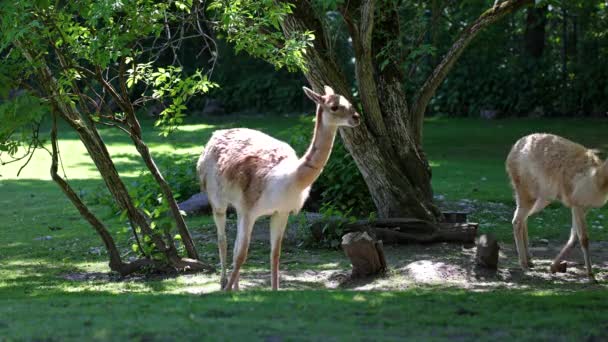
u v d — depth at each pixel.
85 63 13.35
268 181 8.34
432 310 6.75
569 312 6.77
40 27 8.85
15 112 9.01
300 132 16.30
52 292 8.98
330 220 12.08
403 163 12.85
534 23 33.59
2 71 9.27
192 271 10.32
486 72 34.88
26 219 14.84
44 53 9.51
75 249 12.17
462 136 28.02
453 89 35.25
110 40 9.19
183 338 5.65
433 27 15.62
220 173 8.91
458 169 20.59
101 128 31.44
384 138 12.70
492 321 6.37
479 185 17.95
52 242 12.76
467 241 11.98
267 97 37.38
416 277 9.56
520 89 34.19
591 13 31.31
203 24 26.53
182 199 15.77
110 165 10.28
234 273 8.68
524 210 10.34
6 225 14.27
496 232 13.10
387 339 5.65
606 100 32.66
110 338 5.68
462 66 35.28
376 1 12.24
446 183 18.28
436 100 35.56
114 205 12.14
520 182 10.32
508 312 6.77
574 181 9.63
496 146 25.27
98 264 11.08
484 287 9.02
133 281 9.90
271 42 10.71
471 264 10.09
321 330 5.91
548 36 36.50
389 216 12.66
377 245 9.68
